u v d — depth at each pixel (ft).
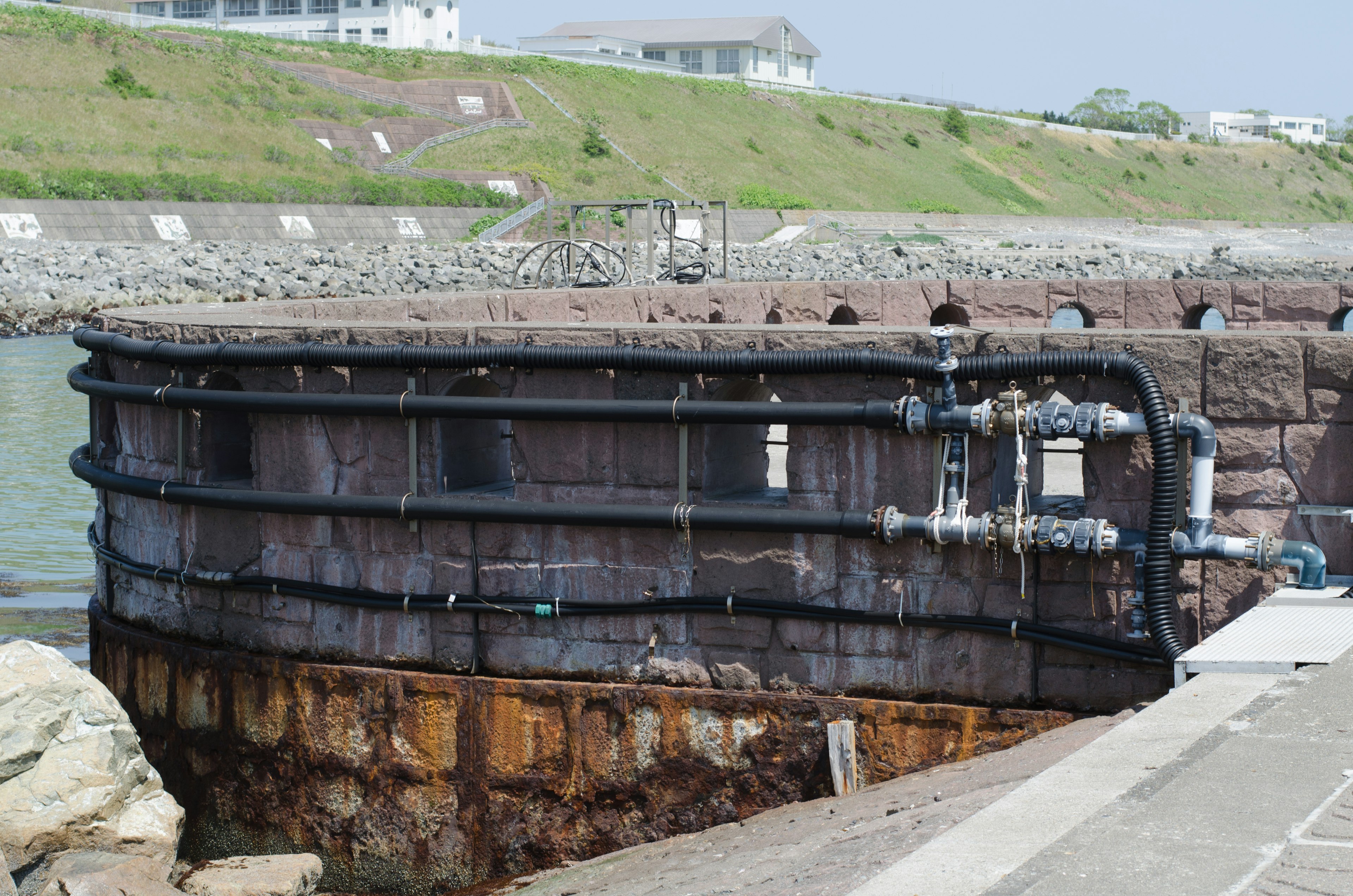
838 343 30.12
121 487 36.58
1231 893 12.60
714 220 240.12
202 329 35.19
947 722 29.99
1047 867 13.58
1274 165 471.21
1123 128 491.72
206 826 35.83
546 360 31.48
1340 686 20.08
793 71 412.16
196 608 36.27
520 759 32.58
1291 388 27.78
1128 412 28.60
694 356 30.53
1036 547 28.78
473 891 32.42
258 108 242.99
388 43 330.54
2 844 27.84
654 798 31.91
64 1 340.18
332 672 33.86
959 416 28.99
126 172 198.80
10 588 59.47
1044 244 246.68
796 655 31.14
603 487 31.99
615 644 32.27
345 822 34.04
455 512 32.35
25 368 114.32
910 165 338.95
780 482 42.80
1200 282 64.39
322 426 33.81
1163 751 18.29
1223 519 28.63
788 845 24.21
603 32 408.05
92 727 29.55
